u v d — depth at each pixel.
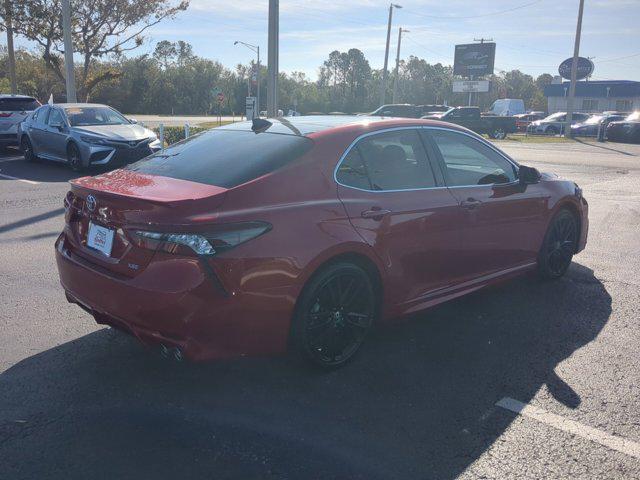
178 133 19.95
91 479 2.78
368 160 4.07
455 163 4.68
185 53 121.69
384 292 4.07
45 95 53.91
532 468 2.93
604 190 12.55
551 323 4.82
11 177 12.71
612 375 3.94
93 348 4.20
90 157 12.96
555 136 37.91
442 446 3.11
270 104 16.80
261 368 3.94
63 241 4.06
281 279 3.39
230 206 3.33
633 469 2.94
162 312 3.20
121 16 25.53
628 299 5.42
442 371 3.96
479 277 4.86
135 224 3.32
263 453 3.01
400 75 123.56
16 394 3.54
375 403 3.53
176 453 3.00
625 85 60.50
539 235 5.45
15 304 5.02
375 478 2.83
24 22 24.86
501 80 137.00
